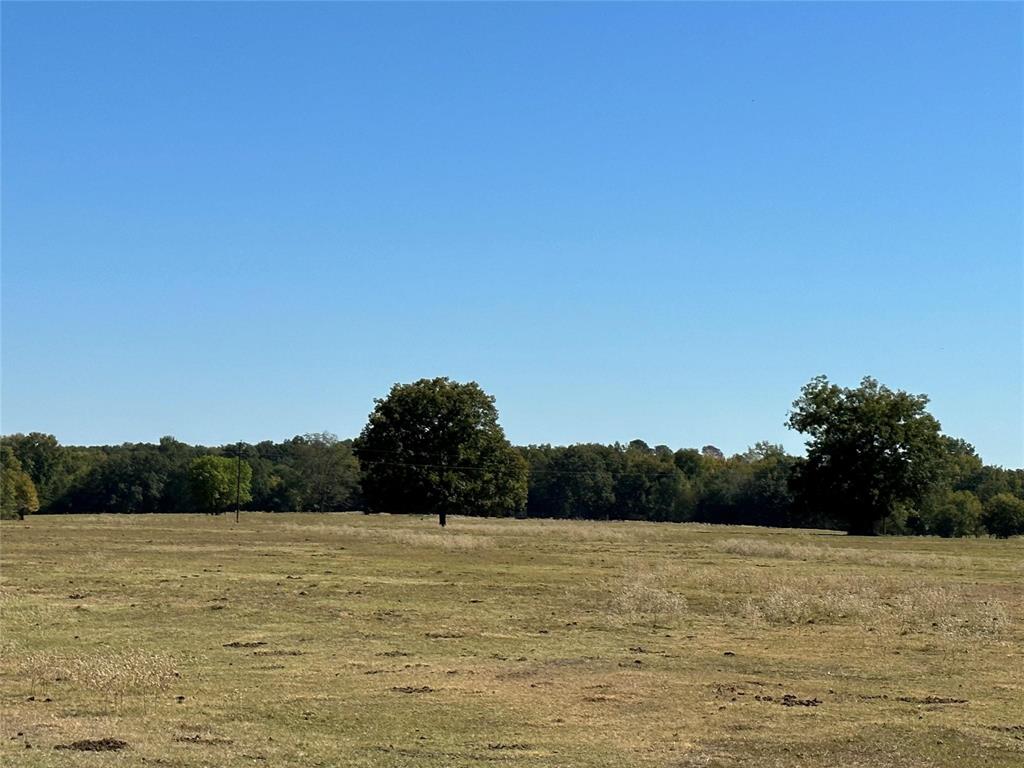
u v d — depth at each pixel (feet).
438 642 80.28
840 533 354.33
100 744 47.01
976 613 98.43
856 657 75.10
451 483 327.26
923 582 133.80
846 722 53.72
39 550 187.21
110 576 132.26
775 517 513.86
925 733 51.47
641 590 107.34
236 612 96.58
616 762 45.60
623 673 67.56
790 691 62.13
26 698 57.82
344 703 57.21
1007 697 60.80
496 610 100.73
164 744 47.44
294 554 183.52
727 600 111.75
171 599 106.63
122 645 77.30
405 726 52.08
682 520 548.31
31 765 43.01
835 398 353.72
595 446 635.25
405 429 332.39
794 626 91.76
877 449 344.69
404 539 230.07
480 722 53.06
